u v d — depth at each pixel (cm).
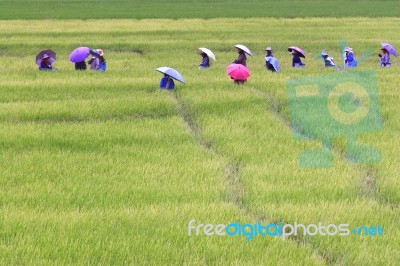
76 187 1969
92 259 1442
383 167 2247
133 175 2119
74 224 1644
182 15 10175
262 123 2881
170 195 1911
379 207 1867
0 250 1465
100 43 6462
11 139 2484
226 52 6388
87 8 11556
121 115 3041
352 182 2095
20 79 3944
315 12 11025
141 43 6469
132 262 1430
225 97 3347
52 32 7381
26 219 1672
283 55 6341
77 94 3462
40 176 2091
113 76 4150
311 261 1474
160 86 3619
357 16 10288
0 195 1877
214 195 1934
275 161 2308
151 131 2708
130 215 1723
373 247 1569
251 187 2002
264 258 1482
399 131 2758
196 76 4275
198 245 1534
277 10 11431
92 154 2373
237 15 10294
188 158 2341
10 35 7206
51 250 1473
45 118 2942
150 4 12750
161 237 1584
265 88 3628
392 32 7850
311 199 1908
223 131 2738
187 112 3131
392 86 3859
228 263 1453
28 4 12512
